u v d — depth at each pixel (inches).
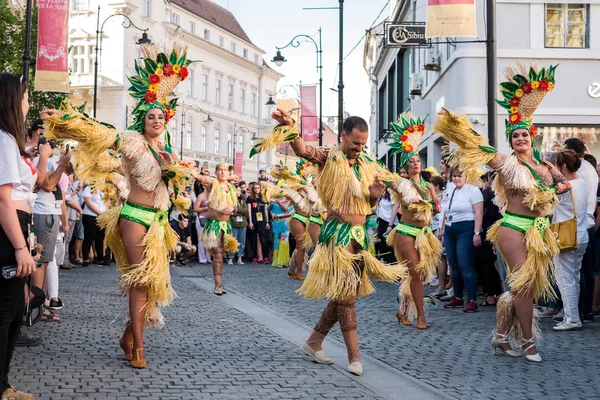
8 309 159.3
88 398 180.4
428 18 434.9
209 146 2546.8
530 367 232.4
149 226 222.1
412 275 308.0
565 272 310.5
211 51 2546.8
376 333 296.8
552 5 655.8
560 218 304.7
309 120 1037.2
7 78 162.4
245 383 201.3
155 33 2206.0
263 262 741.9
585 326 322.7
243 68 2805.1
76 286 435.2
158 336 274.5
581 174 326.6
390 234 317.1
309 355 237.6
